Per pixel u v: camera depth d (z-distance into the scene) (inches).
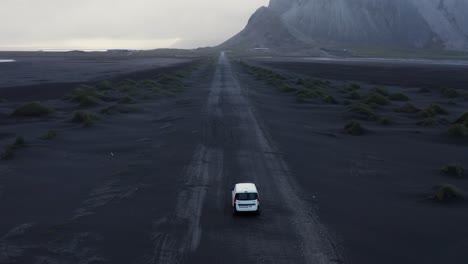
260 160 1523.1
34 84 4542.3
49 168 1406.3
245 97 3351.4
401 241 876.6
